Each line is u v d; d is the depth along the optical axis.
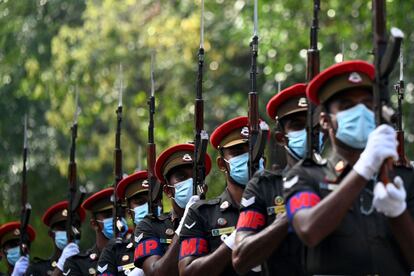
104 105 34.34
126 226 17.28
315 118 10.66
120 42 34.56
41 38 33.78
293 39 30.27
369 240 9.80
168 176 14.67
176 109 34.47
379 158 9.26
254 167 12.55
